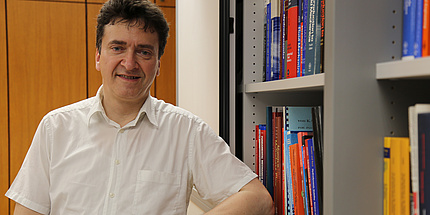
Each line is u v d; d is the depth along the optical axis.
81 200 1.31
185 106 2.37
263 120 1.47
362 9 0.78
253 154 1.46
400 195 0.74
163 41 1.38
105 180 1.33
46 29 3.17
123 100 1.35
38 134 1.39
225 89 1.48
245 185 1.33
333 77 0.77
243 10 1.44
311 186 1.07
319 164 1.02
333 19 0.77
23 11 3.13
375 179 0.79
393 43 0.79
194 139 1.43
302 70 1.11
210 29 1.75
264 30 1.39
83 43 3.24
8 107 3.14
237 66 1.46
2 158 3.16
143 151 1.37
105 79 1.30
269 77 1.33
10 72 3.13
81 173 1.33
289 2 1.18
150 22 1.27
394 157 0.75
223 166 1.37
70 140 1.38
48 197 1.37
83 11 3.23
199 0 1.96
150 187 1.33
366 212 0.79
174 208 1.36
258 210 1.24
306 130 1.23
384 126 0.79
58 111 1.43
